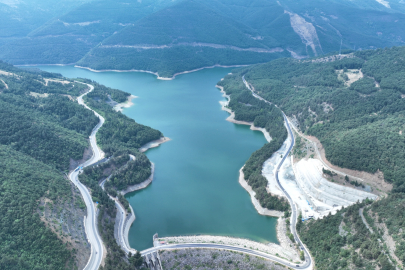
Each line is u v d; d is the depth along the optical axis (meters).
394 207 189.38
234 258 187.75
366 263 161.62
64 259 172.75
